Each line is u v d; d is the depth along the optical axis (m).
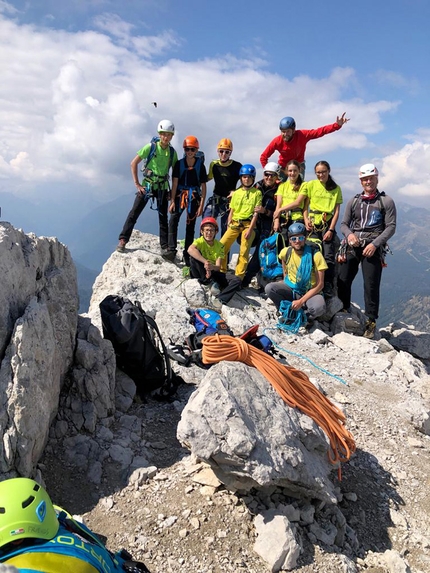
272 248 5.60
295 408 2.53
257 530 2.19
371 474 2.85
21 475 2.16
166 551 2.07
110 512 2.25
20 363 2.24
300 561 2.12
